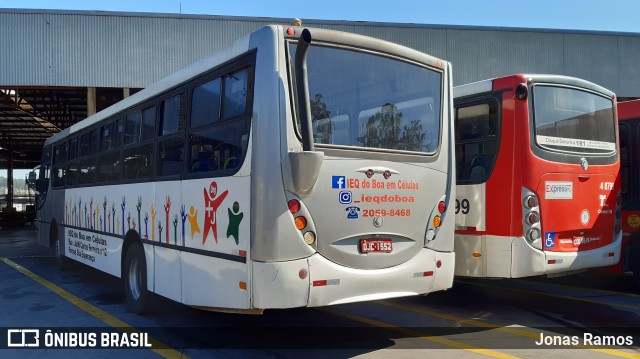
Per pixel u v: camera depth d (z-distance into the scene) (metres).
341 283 4.53
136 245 6.82
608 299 7.63
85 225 9.00
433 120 5.47
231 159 4.78
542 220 6.19
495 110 6.45
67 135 10.41
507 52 18.84
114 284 9.36
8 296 8.25
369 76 4.99
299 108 4.30
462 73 18.50
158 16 17.06
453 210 5.49
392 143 5.07
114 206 7.60
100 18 16.84
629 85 19.88
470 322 6.35
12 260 12.89
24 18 16.55
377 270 4.77
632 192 7.79
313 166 4.26
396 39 18.02
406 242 5.02
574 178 6.55
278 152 4.34
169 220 5.84
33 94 20.22
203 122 5.31
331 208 4.54
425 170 5.24
